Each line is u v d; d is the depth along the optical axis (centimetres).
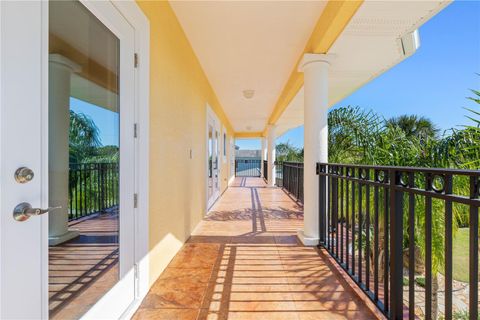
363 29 254
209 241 321
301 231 333
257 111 808
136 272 183
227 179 954
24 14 95
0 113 86
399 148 284
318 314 173
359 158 353
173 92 266
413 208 143
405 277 310
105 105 156
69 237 128
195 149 383
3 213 87
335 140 405
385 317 164
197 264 251
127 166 173
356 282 206
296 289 204
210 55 375
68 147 128
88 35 140
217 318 169
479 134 205
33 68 100
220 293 198
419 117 793
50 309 114
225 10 261
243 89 558
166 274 229
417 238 254
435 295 250
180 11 262
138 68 185
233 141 1297
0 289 86
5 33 88
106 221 156
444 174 119
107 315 152
